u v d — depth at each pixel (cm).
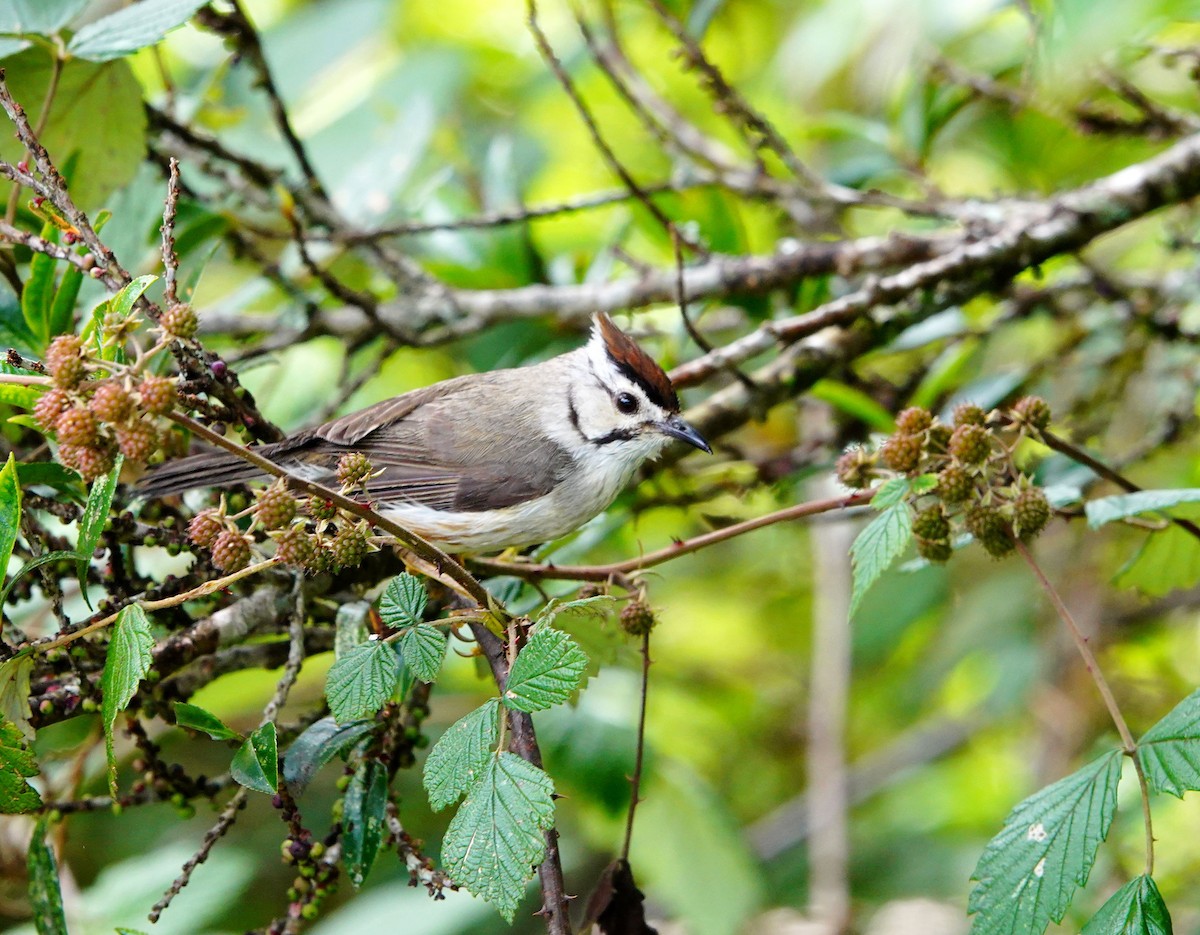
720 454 1181
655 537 1450
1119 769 625
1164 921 584
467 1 1625
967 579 1515
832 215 1292
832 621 1354
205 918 1107
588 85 1502
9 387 656
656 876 1234
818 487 1401
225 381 820
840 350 1089
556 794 588
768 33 1608
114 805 785
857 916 1407
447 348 1420
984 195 1481
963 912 1394
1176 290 1218
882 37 1395
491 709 597
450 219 1277
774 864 1477
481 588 684
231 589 812
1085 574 1368
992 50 1398
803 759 1576
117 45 837
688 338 1225
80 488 811
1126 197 1074
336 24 1485
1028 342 1478
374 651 624
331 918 1262
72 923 1042
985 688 1493
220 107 1396
